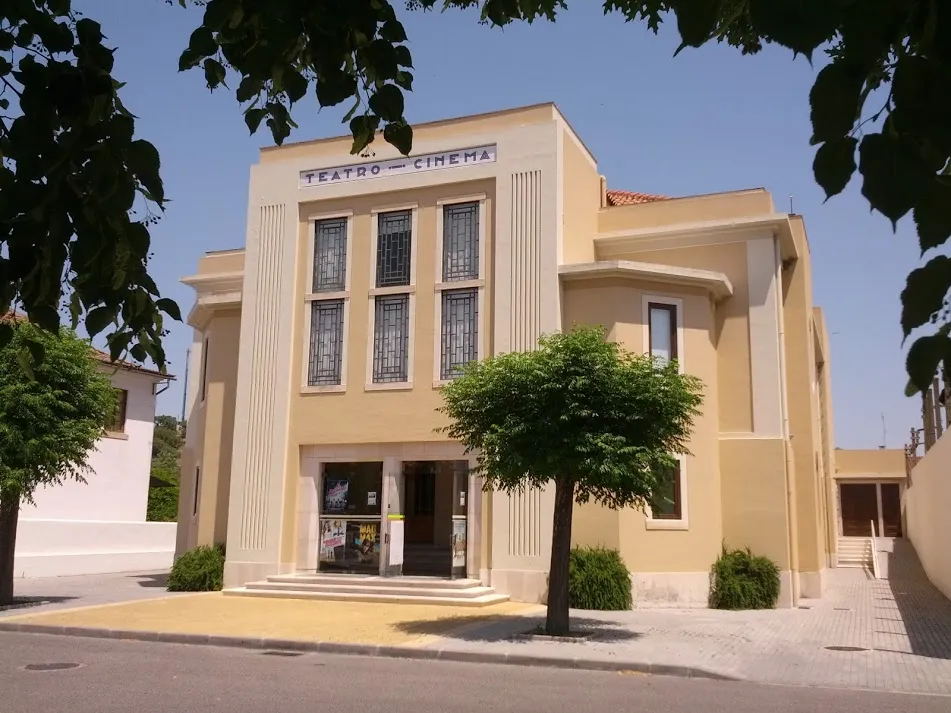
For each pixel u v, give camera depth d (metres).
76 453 17.28
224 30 3.41
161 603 18.11
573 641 13.20
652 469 13.60
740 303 20.19
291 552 20.14
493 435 13.30
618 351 14.05
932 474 25.72
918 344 2.10
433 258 20.08
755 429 19.58
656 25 4.11
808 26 1.86
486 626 14.70
